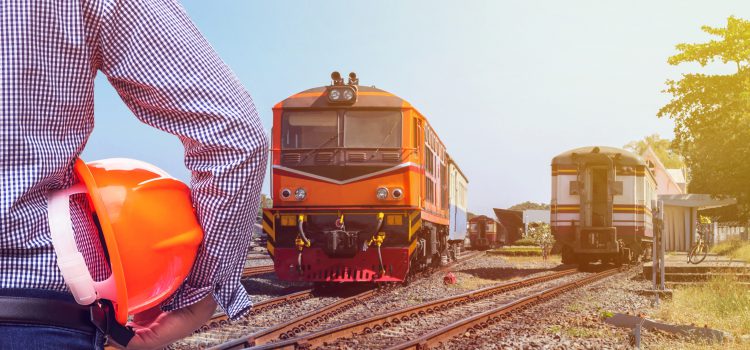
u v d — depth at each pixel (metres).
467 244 57.78
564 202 23.88
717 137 30.05
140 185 1.57
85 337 1.48
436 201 17.88
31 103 1.40
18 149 1.38
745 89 29.62
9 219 1.37
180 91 1.51
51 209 1.45
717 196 31.97
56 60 1.43
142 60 1.50
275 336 8.39
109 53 1.51
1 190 1.36
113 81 1.55
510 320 10.62
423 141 14.93
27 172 1.39
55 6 1.43
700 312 11.61
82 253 1.46
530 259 35.06
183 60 1.52
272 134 14.33
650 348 8.23
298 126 14.25
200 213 1.57
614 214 23.64
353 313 11.36
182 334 1.72
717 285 13.48
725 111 30.23
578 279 19.06
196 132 1.53
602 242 23.53
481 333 9.20
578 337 9.01
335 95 13.98
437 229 19.88
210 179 1.53
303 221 14.00
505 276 21.66
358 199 13.94
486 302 13.49
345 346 7.81
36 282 1.41
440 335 8.42
